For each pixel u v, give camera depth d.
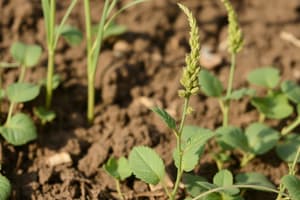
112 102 3.26
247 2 4.02
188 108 2.22
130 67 3.44
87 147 2.99
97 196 2.69
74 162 2.89
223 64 3.60
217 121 3.22
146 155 2.53
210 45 3.75
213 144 3.01
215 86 3.04
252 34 3.81
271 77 3.19
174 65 3.53
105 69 3.35
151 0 3.85
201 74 3.07
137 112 3.19
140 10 3.82
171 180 2.77
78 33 3.17
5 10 3.59
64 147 2.93
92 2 3.86
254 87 3.41
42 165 2.83
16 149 2.86
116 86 3.28
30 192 2.68
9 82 3.25
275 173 2.93
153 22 3.77
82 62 3.45
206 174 2.88
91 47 2.99
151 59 3.54
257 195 2.78
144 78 3.44
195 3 3.93
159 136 3.04
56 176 2.77
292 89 3.04
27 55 3.19
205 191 2.55
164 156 2.92
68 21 3.67
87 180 2.75
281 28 3.87
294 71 3.57
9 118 2.85
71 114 3.18
